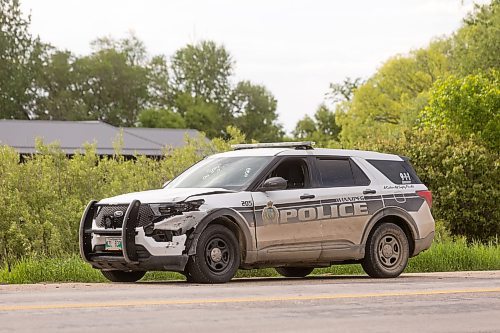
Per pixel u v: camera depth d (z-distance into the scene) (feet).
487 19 193.77
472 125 136.56
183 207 53.78
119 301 39.27
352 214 60.23
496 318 34.42
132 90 476.95
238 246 55.36
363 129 318.45
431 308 37.52
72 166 83.87
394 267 61.98
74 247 77.30
